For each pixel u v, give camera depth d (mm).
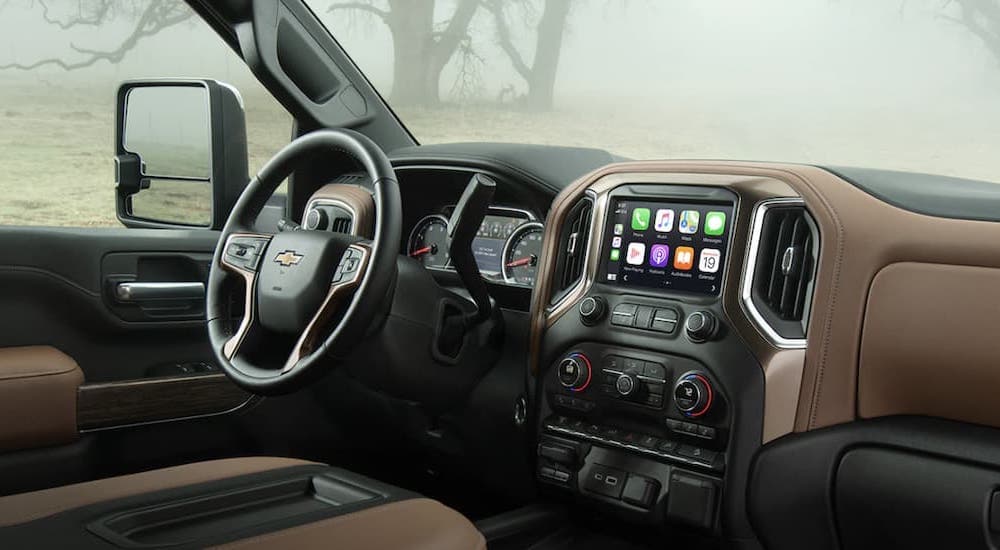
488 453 1828
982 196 1194
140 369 1881
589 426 1509
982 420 1122
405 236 2053
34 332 1721
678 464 1388
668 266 1415
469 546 994
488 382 1779
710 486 1345
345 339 1250
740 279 1325
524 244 1825
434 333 1609
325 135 1394
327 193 1557
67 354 1771
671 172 1429
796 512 1282
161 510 1019
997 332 1087
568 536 1616
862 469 1208
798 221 1295
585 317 1476
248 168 2129
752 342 1307
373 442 2051
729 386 1314
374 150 1330
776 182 1314
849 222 1234
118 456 1753
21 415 1569
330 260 1309
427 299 1599
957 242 1128
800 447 1258
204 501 1059
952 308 1126
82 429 1665
